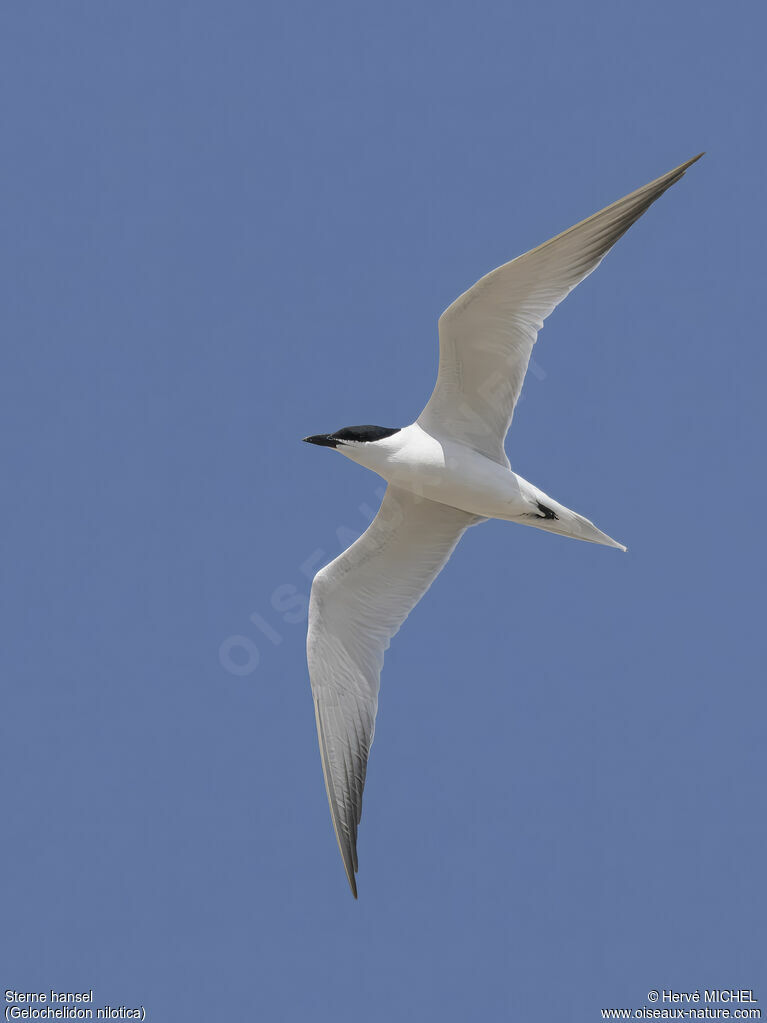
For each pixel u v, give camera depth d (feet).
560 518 49.67
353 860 50.60
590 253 45.47
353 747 51.88
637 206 44.80
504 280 45.37
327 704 51.83
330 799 51.01
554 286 46.11
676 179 44.65
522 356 47.26
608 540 50.42
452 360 47.62
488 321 46.60
